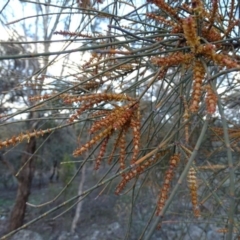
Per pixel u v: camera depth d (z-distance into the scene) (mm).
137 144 157
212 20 174
